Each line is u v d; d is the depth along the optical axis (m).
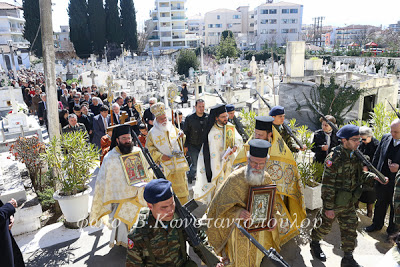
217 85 22.86
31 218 5.19
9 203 3.44
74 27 54.62
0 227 3.22
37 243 4.89
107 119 8.41
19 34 64.50
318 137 5.64
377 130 6.57
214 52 56.19
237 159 4.55
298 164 5.55
